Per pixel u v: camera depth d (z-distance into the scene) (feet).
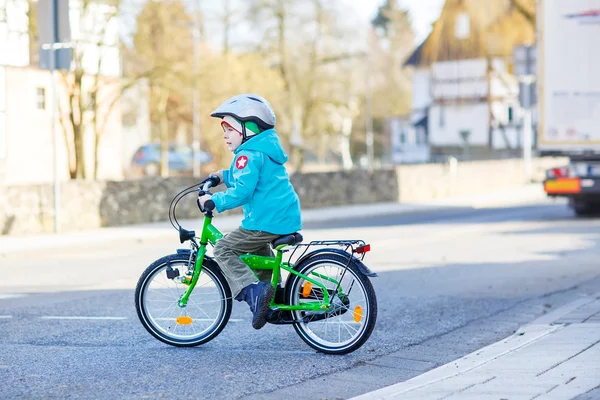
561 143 67.51
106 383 21.13
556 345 24.20
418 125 269.23
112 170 131.34
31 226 65.82
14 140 115.34
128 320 30.01
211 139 170.30
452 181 112.47
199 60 143.74
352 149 288.71
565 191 71.72
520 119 242.78
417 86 270.05
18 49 113.91
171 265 25.43
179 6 130.82
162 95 135.74
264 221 23.85
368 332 23.98
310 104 183.93
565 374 20.65
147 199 74.64
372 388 21.01
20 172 116.47
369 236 62.54
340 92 188.55
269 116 24.00
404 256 49.16
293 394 20.27
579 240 56.54
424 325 29.43
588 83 66.69
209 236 24.91
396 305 33.19
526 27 156.15
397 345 26.16
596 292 36.06
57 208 65.77
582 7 66.28
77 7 100.58
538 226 67.97
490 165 122.93
